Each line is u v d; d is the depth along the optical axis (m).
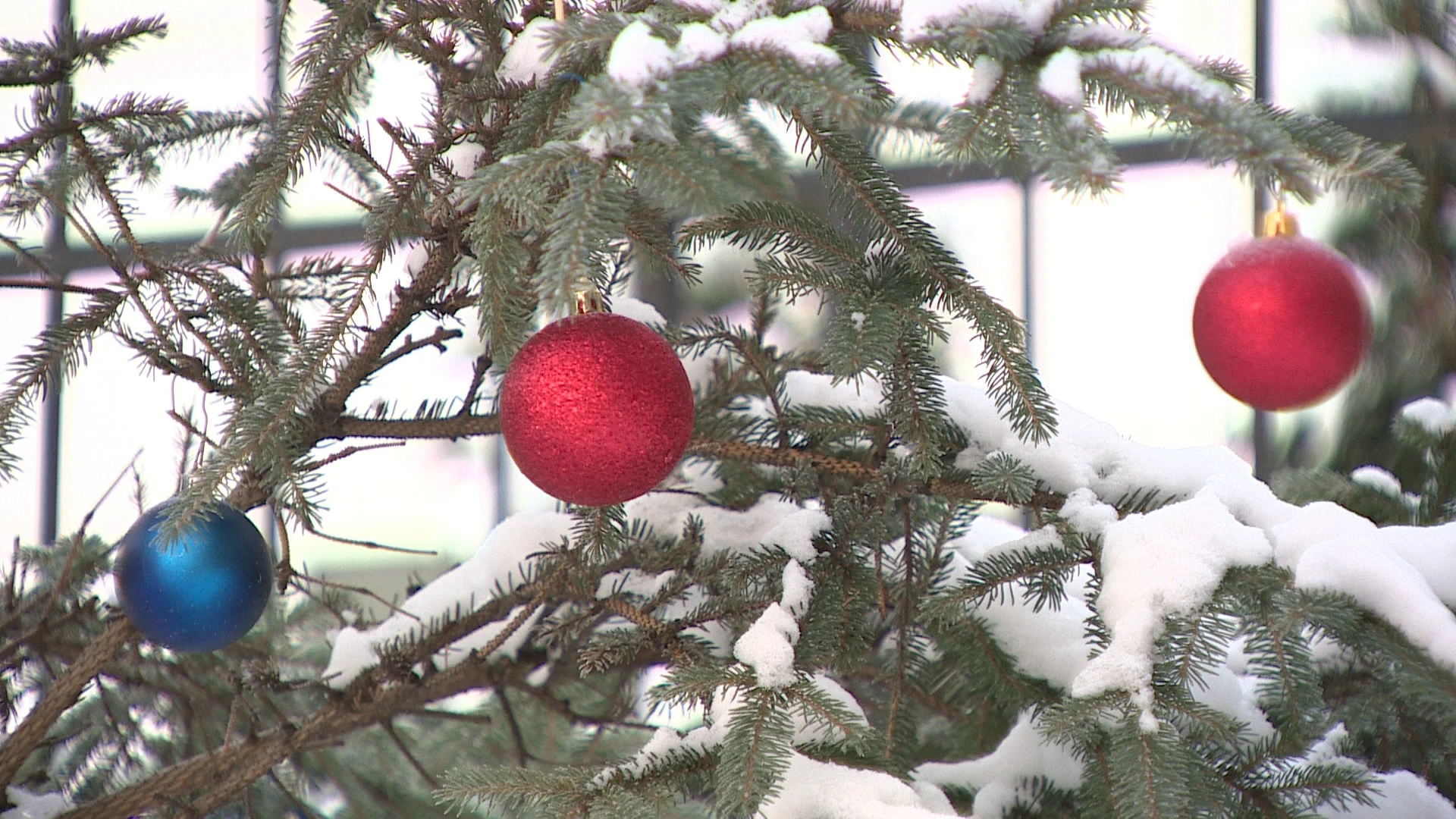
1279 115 3.75
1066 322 8.79
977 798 3.94
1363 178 3.73
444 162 3.87
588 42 3.73
